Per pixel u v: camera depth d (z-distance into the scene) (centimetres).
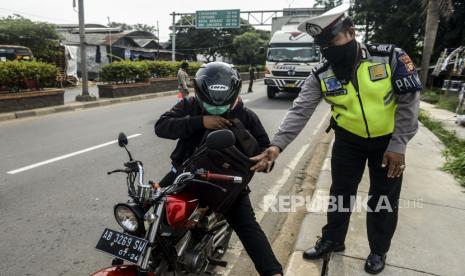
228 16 3064
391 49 239
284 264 322
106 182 502
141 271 192
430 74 2356
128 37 3584
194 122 227
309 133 882
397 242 335
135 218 194
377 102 243
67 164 582
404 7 2400
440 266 300
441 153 652
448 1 1688
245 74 3153
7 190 469
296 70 1515
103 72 1538
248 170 231
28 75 1102
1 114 995
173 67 1942
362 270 292
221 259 304
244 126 254
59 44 2381
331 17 229
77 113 1136
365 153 268
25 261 316
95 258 323
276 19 1966
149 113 1146
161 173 547
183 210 210
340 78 248
